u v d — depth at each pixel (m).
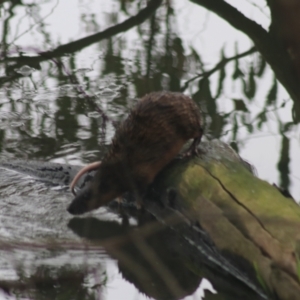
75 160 11.59
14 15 17.47
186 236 8.98
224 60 15.74
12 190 10.59
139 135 9.41
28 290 7.88
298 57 7.83
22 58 15.34
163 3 18.00
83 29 16.89
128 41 16.50
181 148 9.68
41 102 13.70
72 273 8.30
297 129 12.78
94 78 14.73
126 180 9.59
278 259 7.36
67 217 9.88
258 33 15.99
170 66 15.38
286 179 10.98
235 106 13.74
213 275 8.44
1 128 12.72
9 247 7.59
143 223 9.70
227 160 8.93
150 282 8.31
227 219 8.12
